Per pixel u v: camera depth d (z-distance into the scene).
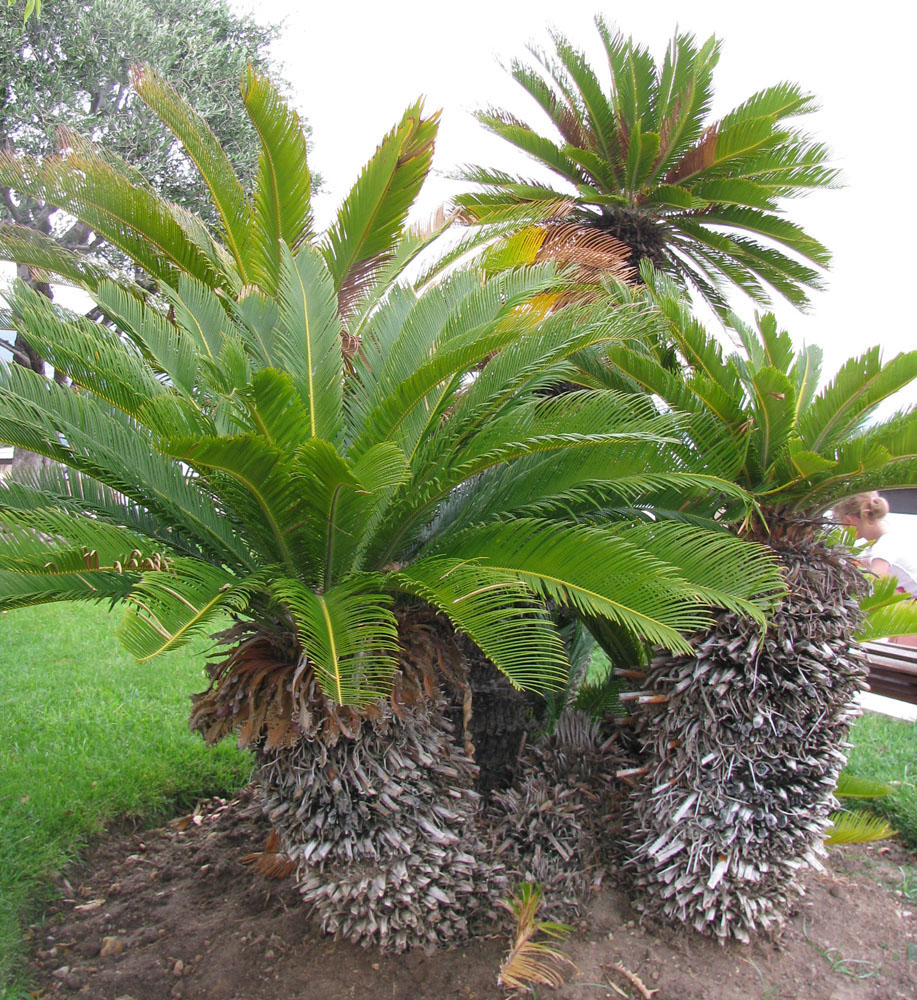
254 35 13.22
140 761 4.47
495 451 2.53
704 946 3.13
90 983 2.96
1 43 10.59
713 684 2.90
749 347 3.51
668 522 2.86
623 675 3.40
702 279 7.30
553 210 4.45
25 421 2.56
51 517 2.48
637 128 6.21
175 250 3.84
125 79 11.62
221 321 3.43
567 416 2.87
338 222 3.86
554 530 2.68
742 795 2.97
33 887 3.44
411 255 4.59
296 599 2.38
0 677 5.67
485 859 3.22
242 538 3.04
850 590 3.10
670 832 3.02
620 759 3.51
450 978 2.94
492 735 3.85
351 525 2.65
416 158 3.66
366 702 2.34
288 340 3.04
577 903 3.21
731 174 6.71
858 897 3.59
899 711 5.71
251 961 3.04
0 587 2.54
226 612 2.68
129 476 2.84
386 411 2.60
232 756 4.67
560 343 2.86
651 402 3.13
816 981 3.01
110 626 7.32
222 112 11.70
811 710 2.93
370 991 2.89
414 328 3.17
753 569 2.70
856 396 3.05
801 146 6.40
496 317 2.89
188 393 3.04
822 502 3.08
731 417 3.12
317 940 3.14
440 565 2.60
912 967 3.12
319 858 2.78
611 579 2.48
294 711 2.63
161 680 5.80
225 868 3.63
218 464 2.32
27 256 3.91
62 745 4.59
